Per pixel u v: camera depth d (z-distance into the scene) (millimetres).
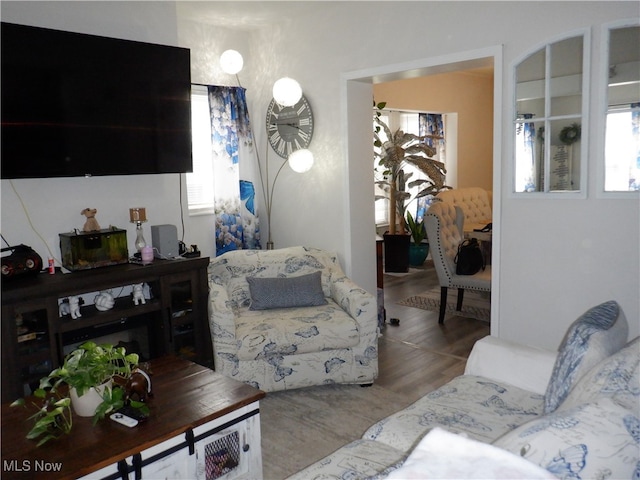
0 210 2883
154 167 3285
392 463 1651
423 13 3373
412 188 6918
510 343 2299
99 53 2945
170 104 3305
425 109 6820
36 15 2957
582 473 975
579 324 1776
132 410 1894
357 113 3984
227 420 1968
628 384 1391
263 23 4215
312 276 3465
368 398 3029
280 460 2408
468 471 910
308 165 3928
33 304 2613
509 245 3162
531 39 2943
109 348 1948
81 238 2930
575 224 2896
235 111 4324
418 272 6328
